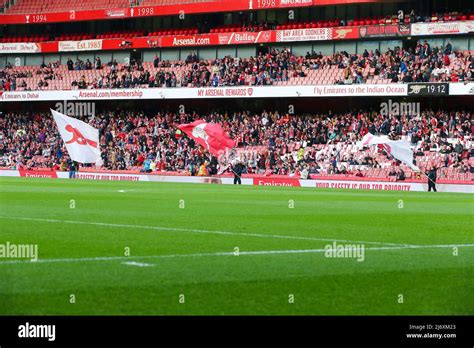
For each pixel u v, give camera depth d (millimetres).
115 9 77625
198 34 74562
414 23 64938
